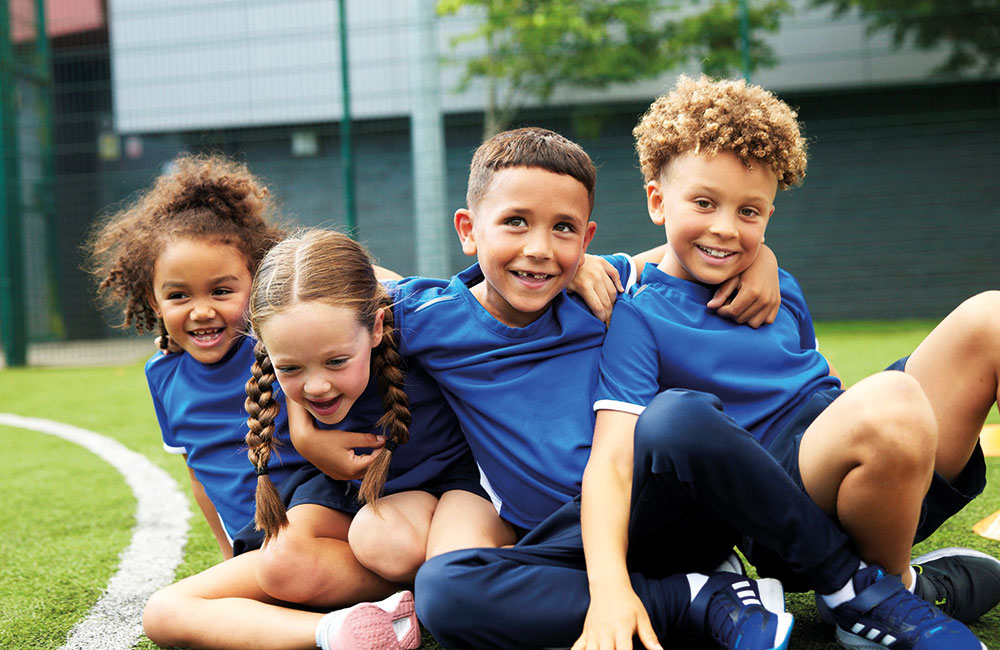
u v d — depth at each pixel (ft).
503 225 4.41
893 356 15.48
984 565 4.15
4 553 6.29
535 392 4.53
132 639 4.58
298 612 4.25
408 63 20.71
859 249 26.07
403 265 26.35
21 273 21.94
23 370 21.03
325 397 4.25
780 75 25.82
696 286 4.73
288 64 23.75
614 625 3.48
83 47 25.72
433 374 4.69
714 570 4.08
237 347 5.36
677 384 4.53
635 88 25.25
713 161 4.48
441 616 3.75
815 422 3.78
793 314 4.99
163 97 25.31
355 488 4.75
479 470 4.76
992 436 8.25
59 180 25.96
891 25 25.18
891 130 25.82
